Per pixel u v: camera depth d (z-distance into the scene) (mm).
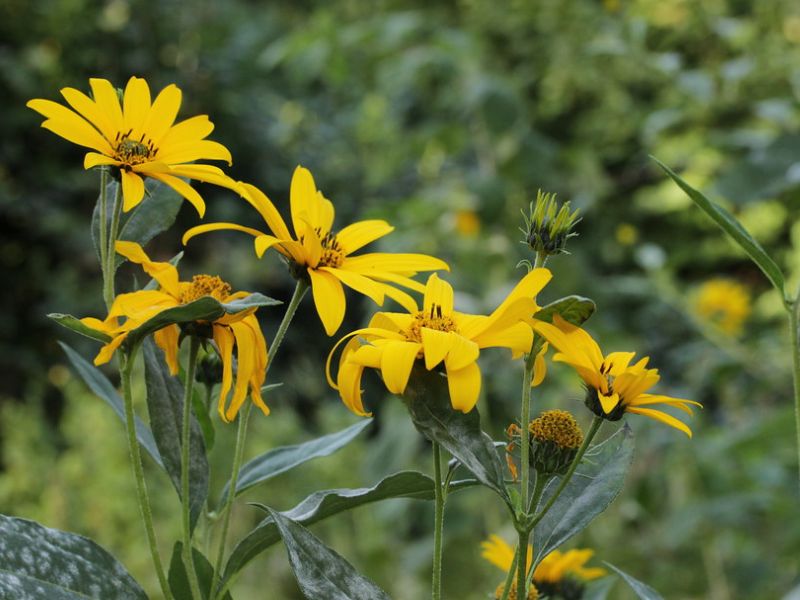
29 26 3484
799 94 2166
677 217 3234
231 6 3916
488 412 2166
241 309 696
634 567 1952
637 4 2469
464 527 2152
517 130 2449
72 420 2361
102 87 744
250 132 3695
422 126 2801
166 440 768
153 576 2020
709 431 2076
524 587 715
